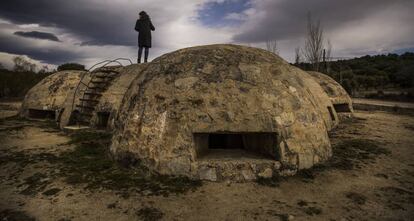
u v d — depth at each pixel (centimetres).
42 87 1138
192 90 523
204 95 513
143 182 462
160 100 534
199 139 520
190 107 505
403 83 3228
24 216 361
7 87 2220
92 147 666
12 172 513
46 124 977
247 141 572
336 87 1240
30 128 900
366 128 958
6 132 830
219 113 495
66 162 560
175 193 425
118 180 470
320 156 550
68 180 470
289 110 530
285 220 357
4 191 435
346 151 651
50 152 631
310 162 523
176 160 477
